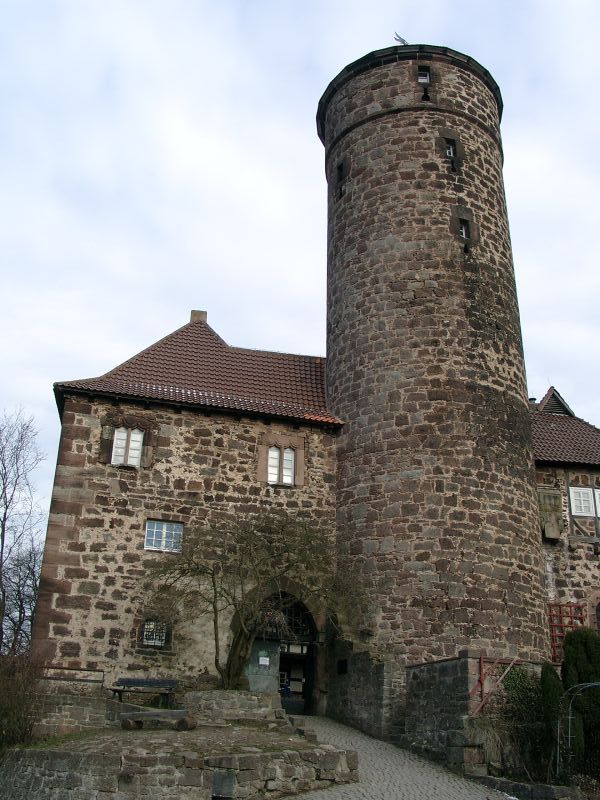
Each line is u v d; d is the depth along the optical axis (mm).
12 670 17391
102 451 21625
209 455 22500
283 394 24797
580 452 26469
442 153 24797
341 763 14461
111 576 20578
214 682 20281
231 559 21156
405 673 18672
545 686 15703
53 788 13430
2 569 31109
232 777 13250
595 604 24703
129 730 16062
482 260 23969
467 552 20516
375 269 23922
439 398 21984
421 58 25938
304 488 22891
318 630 21656
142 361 24344
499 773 15203
